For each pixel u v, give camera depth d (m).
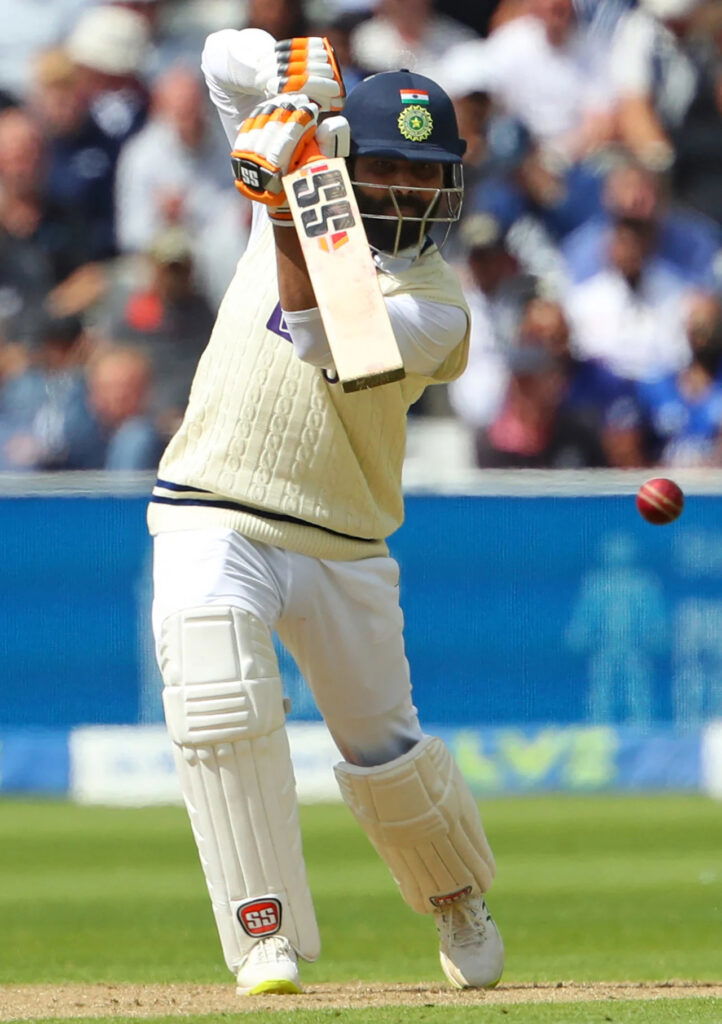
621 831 31.94
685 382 42.97
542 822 33.31
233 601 12.78
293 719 38.06
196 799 13.00
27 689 38.38
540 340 42.50
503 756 38.66
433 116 12.77
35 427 41.62
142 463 41.47
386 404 13.13
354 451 13.19
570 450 42.34
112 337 42.25
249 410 12.89
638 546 39.12
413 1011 11.20
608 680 39.00
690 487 39.34
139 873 27.41
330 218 11.62
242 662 12.77
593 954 19.06
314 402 12.85
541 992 13.20
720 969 17.38
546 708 38.94
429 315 12.73
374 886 26.05
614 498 39.12
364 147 12.60
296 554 13.04
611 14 44.75
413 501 38.91
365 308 11.50
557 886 25.36
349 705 13.59
